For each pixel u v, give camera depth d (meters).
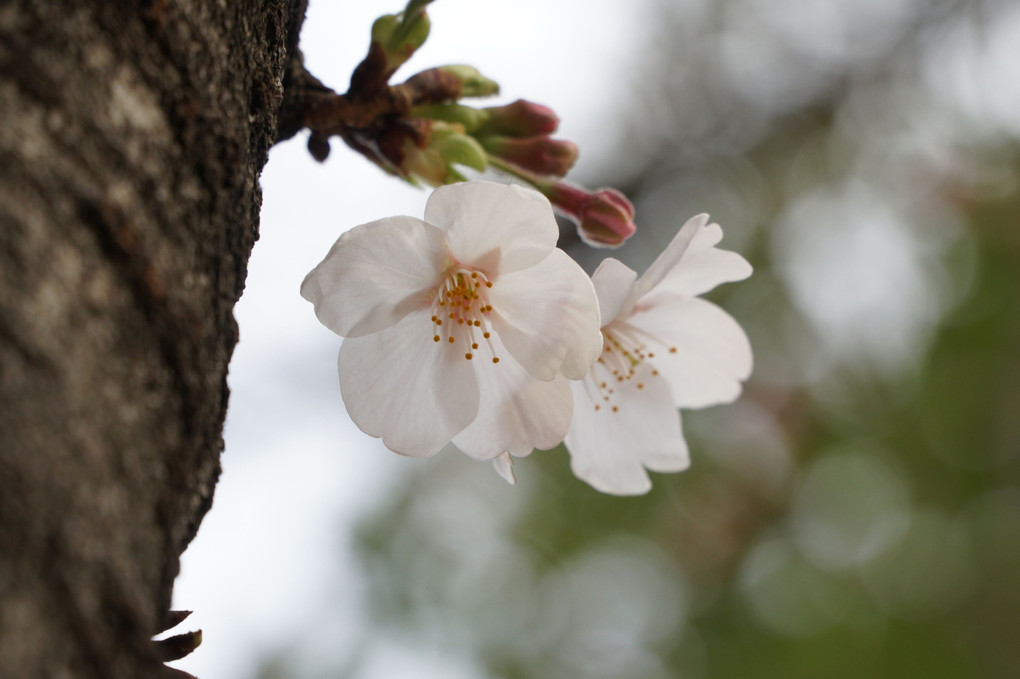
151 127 0.27
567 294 0.32
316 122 0.32
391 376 0.32
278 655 0.46
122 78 0.26
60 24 0.25
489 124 0.33
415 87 0.32
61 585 0.22
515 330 0.32
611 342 0.34
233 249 0.28
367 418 0.32
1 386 0.21
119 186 0.25
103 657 0.23
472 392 0.32
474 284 0.32
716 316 0.34
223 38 0.27
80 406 0.23
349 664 0.46
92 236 0.24
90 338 0.24
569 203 0.34
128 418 0.25
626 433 0.35
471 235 0.31
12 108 0.23
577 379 0.31
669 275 0.33
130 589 0.24
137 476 0.25
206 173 0.27
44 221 0.23
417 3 0.32
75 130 0.25
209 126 0.27
